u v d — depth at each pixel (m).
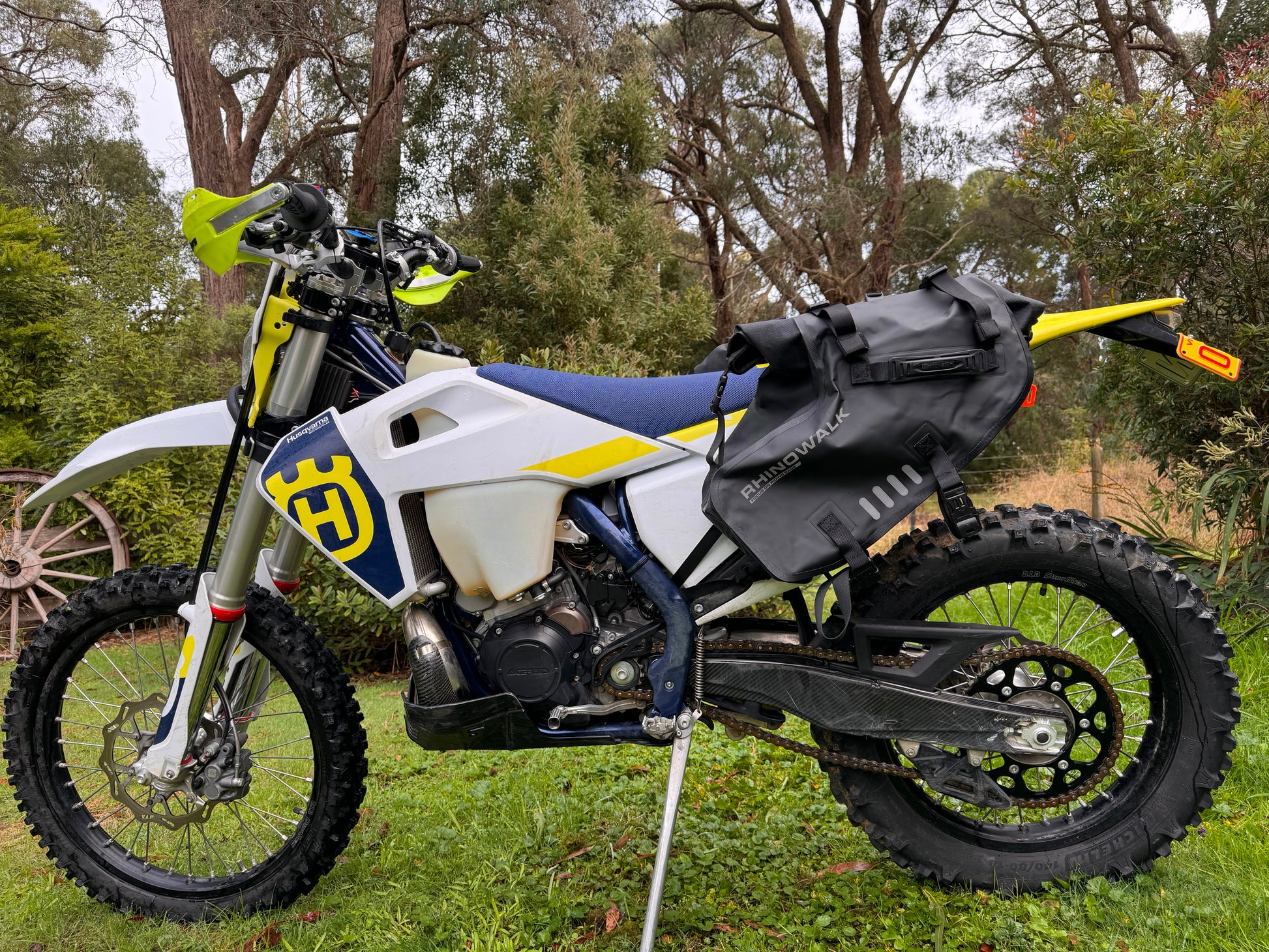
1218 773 1.74
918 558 1.76
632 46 11.56
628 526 1.71
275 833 2.36
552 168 6.95
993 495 8.84
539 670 1.71
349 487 1.73
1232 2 10.31
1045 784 2.10
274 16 9.95
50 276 6.75
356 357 1.90
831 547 1.53
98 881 2.03
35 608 5.68
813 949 1.69
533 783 2.59
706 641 1.77
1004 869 1.82
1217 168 3.25
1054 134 13.42
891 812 1.83
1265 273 3.36
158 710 2.05
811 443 1.55
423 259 1.92
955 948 1.66
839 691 1.71
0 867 2.30
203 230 1.67
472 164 8.08
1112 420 4.48
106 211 11.16
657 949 1.73
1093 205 3.68
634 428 1.69
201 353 6.43
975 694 1.77
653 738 1.73
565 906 1.88
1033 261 20.47
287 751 2.99
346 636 4.62
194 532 5.60
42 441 6.08
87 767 2.05
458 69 8.74
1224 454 3.39
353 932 1.86
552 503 1.69
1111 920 1.71
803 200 13.98
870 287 14.95
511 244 7.04
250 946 1.86
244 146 12.47
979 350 1.56
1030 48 16.91
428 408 1.74
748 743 2.82
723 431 1.60
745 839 2.16
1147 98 3.62
